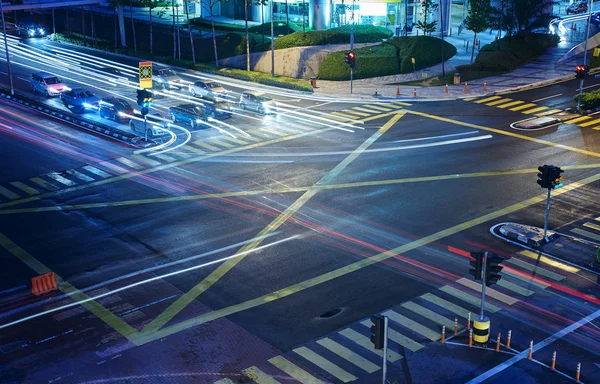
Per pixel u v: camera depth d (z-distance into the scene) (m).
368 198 38.44
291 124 55.19
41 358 23.62
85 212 37.19
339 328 25.39
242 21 97.31
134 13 104.00
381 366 23.03
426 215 36.00
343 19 89.19
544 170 31.94
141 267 30.61
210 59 83.94
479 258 23.89
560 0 106.81
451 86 66.81
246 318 26.17
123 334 25.14
